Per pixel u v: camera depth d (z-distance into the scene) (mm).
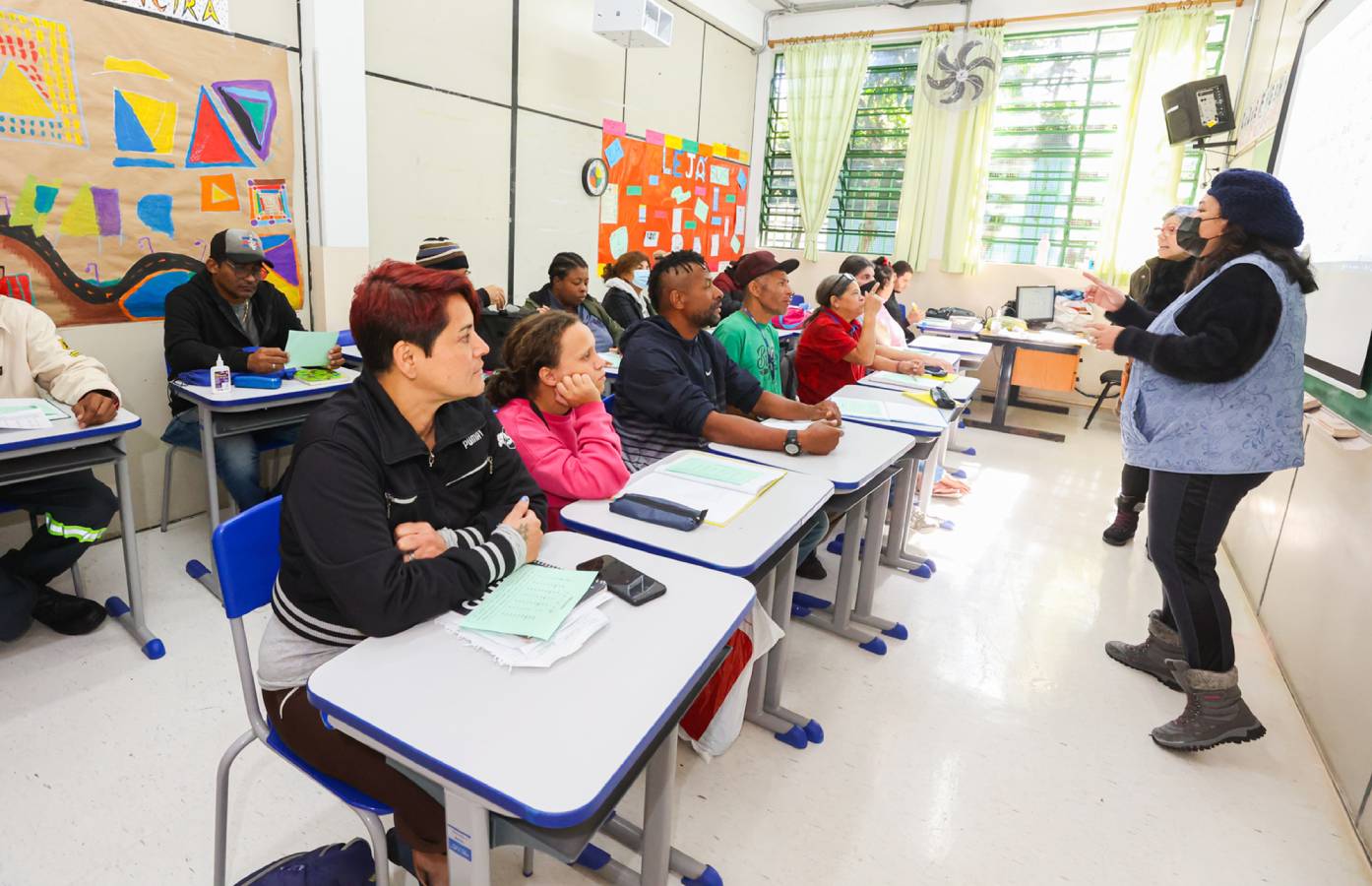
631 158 5414
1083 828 1653
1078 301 5648
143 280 2830
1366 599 1819
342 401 1070
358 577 950
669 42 4797
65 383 2035
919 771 1810
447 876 1093
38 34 2443
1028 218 6090
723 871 1484
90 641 2164
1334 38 2789
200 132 2914
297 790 1634
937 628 2510
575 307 4016
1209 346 1714
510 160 4414
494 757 765
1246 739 1857
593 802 717
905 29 6105
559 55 4602
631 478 1639
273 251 3252
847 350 3105
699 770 1771
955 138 6102
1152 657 2258
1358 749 1737
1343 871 1573
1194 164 5547
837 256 6801
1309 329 2605
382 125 3668
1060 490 4031
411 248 3934
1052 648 2412
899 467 2381
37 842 1461
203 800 1592
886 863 1526
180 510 3109
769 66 6770
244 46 3004
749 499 1548
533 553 1188
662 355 2045
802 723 1916
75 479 2127
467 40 4004
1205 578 1877
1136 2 5332
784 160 6938
